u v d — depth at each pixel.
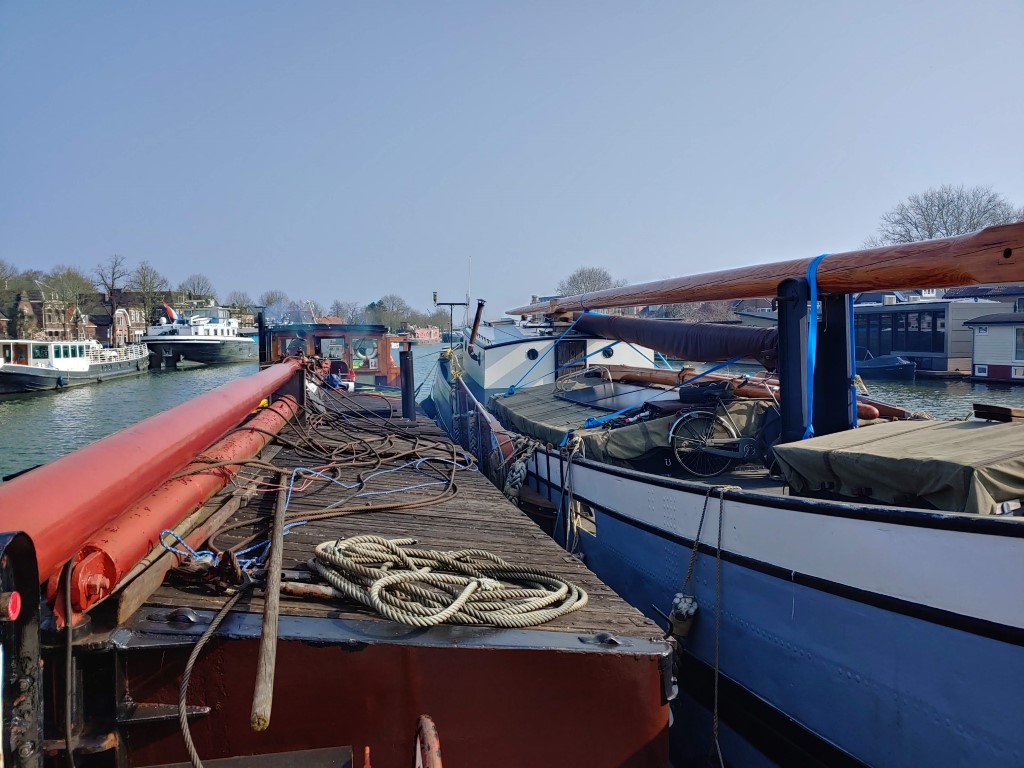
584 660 3.15
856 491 4.70
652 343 9.01
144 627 2.97
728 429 7.10
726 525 5.14
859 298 43.09
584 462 7.32
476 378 16.45
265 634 2.68
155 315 81.25
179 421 4.33
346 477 6.97
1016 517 3.51
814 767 4.52
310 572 3.81
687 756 5.64
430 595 3.41
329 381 16.50
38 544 2.43
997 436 4.84
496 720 3.10
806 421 5.72
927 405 22.30
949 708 3.74
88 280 77.12
